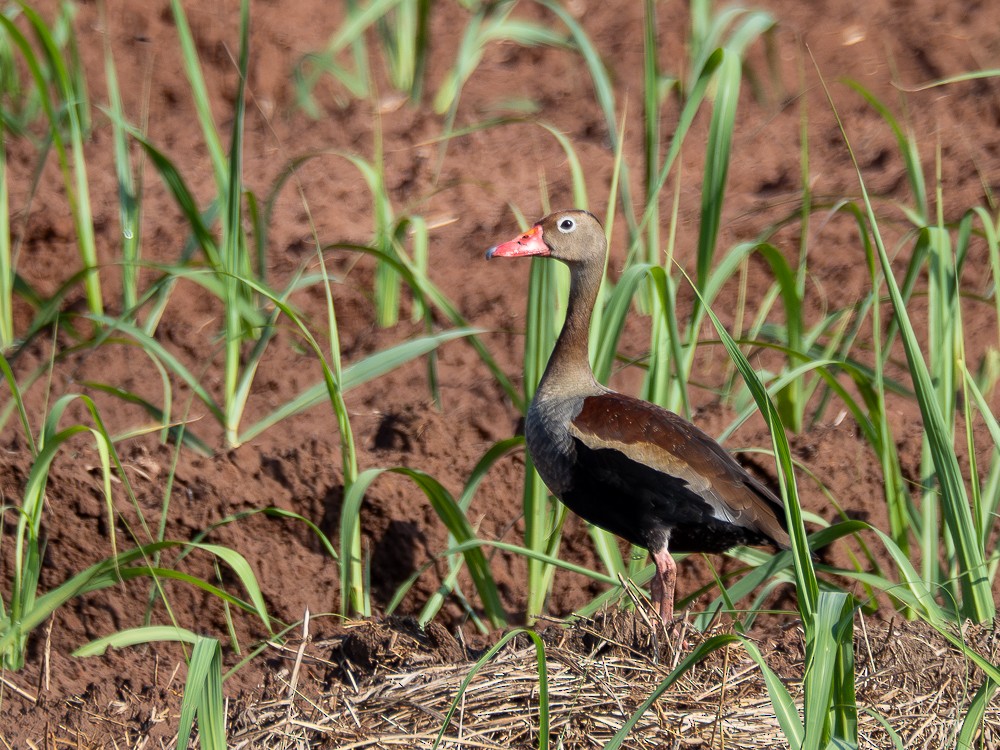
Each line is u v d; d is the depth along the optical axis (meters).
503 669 8.61
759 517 9.34
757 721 8.08
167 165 10.51
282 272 13.30
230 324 10.95
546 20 17.67
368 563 10.26
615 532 9.84
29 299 12.34
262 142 15.47
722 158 9.77
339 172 14.84
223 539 10.45
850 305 12.07
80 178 11.76
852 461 11.04
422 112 15.87
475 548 9.73
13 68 15.20
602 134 15.66
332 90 16.33
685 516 9.42
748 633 9.51
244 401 11.19
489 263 13.38
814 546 9.15
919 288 12.93
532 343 10.10
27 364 12.20
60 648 10.09
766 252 10.22
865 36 16.81
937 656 8.76
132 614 10.20
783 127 15.55
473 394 11.88
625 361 10.78
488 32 14.38
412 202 14.41
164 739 8.45
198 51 16.30
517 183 14.69
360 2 17.53
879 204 13.89
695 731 7.93
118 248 13.34
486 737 7.98
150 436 11.24
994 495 9.86
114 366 12.22
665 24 17.28
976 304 12.70
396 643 9.24
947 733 8.00
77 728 8.61
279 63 16.45
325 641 9.47
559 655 8.72
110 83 11.98
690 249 13.47
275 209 14.13
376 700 8.44
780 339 11.62
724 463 9.46
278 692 8.67
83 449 11.02
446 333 10.21
